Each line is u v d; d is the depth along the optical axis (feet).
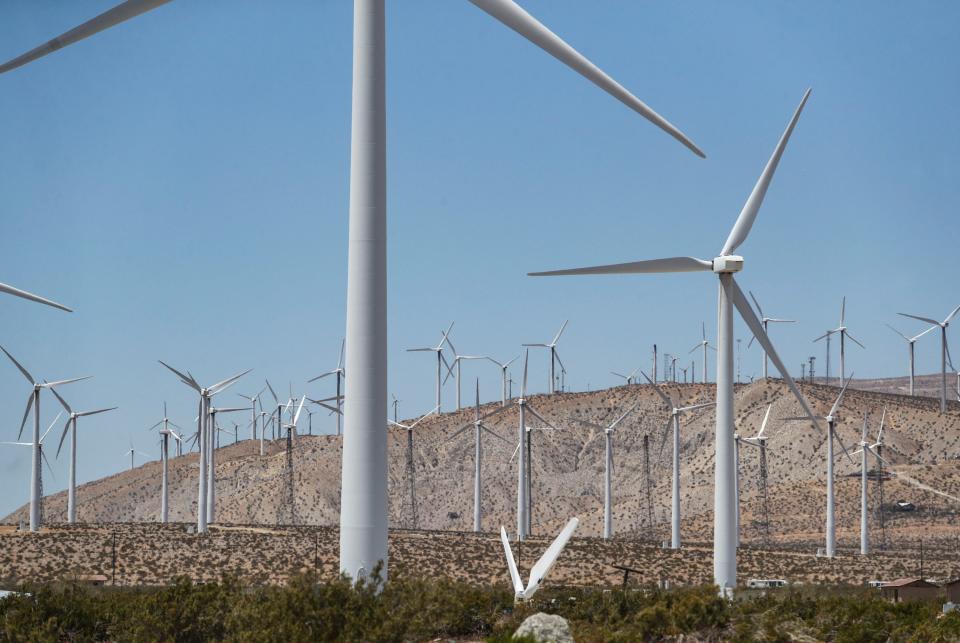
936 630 177.68
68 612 174.50
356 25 143.74
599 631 160.56
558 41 158.20
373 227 141.28
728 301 226.38
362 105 142.51
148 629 158.51
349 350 140.87
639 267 228.02
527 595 188.14
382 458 140.67
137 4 142.61
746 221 232.94
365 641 138.21
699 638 169.27
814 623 185.78
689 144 163.94
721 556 214.48
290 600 143.23
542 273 231.09
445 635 165.37
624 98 160.76
